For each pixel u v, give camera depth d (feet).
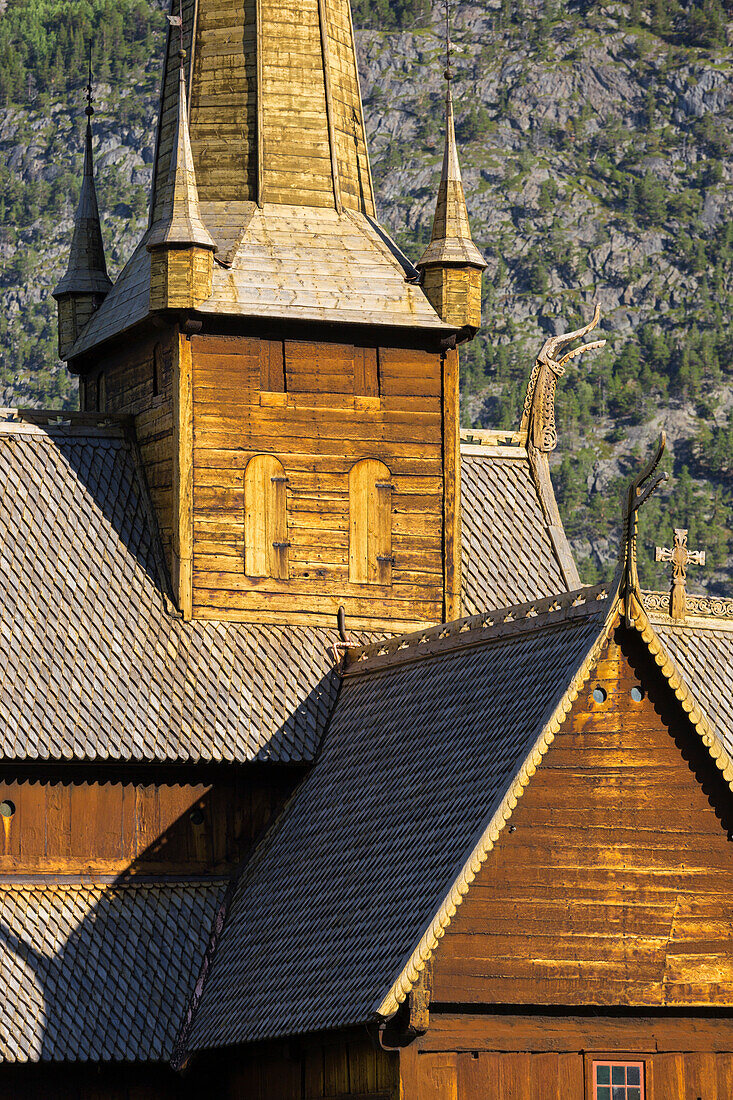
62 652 467.93
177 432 493.36
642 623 392.68
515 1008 384.06
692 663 520.01
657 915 391.65
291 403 504.43
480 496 545.44
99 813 461.37
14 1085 431.02
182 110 501.97
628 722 393.09
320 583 501.56
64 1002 433.07
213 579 491.72
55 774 458.91
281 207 522.06
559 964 384.68
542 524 546.67
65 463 503.20
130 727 459.73
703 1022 397.80
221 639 485.56
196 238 491.72
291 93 528.22
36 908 448.65
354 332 510.58
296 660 487.61
